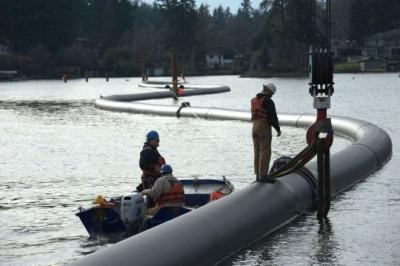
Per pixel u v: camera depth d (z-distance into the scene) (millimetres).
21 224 18703
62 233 17625
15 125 50812
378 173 24906
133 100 79312
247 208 16266
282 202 17406
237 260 14766
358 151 25016
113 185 24547
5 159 32156
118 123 51531
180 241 13859
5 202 21734
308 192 18688
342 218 17953
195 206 18688
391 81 136500
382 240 15727
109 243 16594
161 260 13000
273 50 185625
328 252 14969
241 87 122438
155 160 18438
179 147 35500
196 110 55938
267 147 17578
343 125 39312
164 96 84625
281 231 16875
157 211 16484
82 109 69000
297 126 46469
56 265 14969
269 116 17406
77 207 20812
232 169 27703
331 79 16906
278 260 14609
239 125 48469
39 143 38719
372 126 35406
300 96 91875
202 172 27062
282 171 18234
